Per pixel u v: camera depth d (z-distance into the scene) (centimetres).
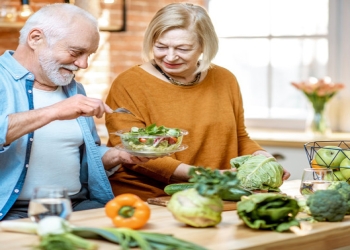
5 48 498
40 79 298
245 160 294
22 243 202
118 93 332
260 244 204
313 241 220
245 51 600
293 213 224
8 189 283
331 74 566
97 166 307
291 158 517
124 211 220
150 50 330
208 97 339
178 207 223
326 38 567
